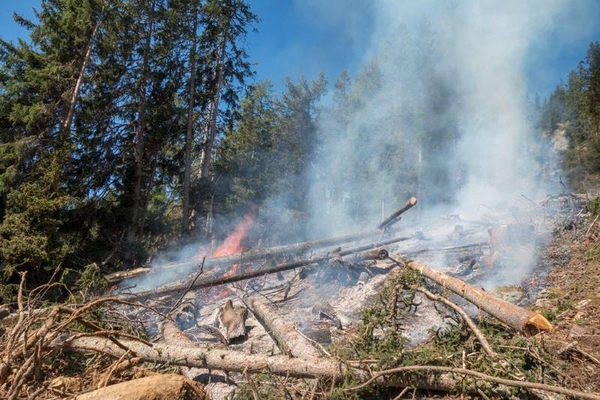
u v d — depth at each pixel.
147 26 15.93
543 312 4.34
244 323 5.41
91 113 14.64
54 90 13.54
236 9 18.39
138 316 6.10
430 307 5.14
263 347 4.73
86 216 13.32
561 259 6.23
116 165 15.88
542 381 2.86
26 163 11.90
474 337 3.44
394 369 2.90
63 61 14.00
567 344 3.36
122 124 16.20
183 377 2.72
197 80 18.62
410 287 4.16
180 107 16.62
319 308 5.85
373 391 3.20
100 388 2.59
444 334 3.78
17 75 13.72
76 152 14.77
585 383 2.90
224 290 8.05
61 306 3.39
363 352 3.38
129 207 14.91
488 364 2.99
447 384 2.95
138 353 3.90
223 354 3.66
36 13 14.20
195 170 20.28
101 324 4.53
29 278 8.78
